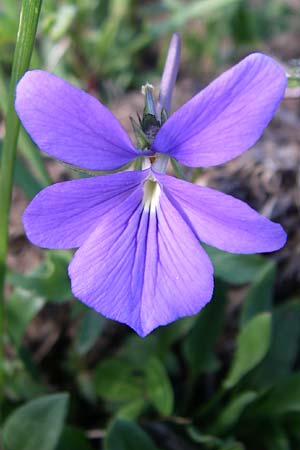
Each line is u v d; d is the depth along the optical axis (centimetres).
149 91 10
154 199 10
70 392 15
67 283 13
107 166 10
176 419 14
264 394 14
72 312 14
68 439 13
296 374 14
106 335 15
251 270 13
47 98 9
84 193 9
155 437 14
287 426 14
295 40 21
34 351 15
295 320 14
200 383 15
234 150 9
